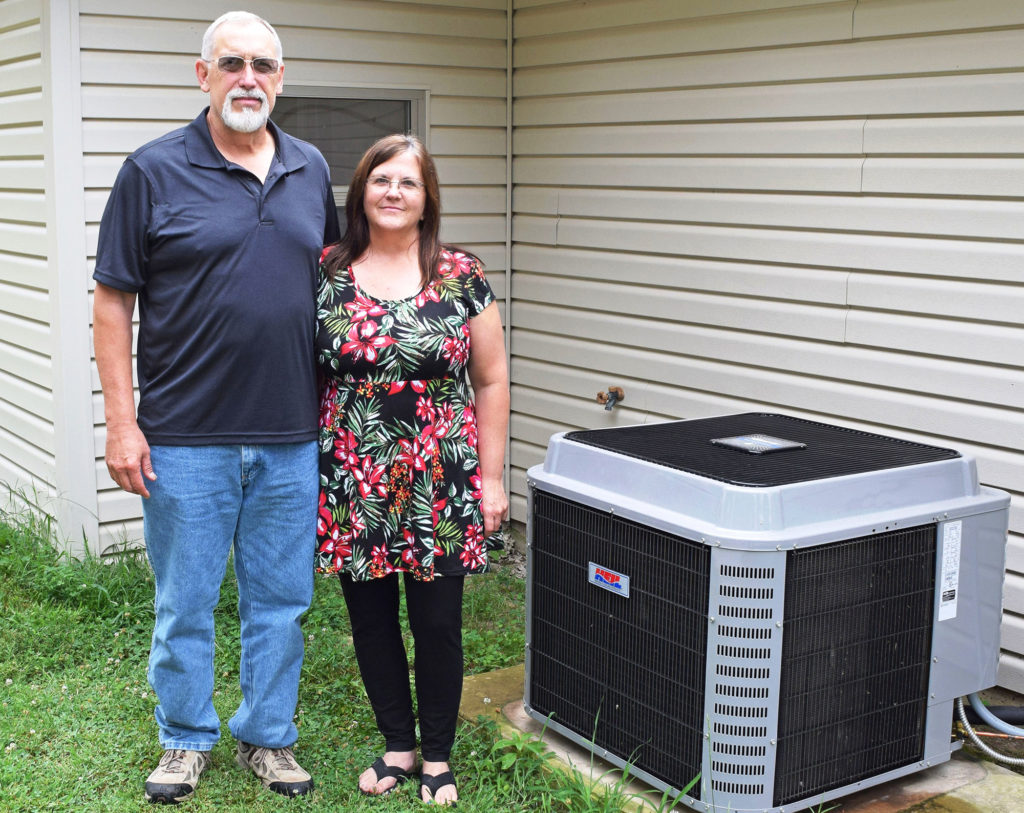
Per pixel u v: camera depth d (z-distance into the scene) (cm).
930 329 404
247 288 302
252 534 326
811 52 431
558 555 356
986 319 388
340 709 390
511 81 580
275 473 316
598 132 528
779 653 301
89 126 488
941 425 405
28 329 539
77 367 500
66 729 370
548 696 367
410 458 312
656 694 325
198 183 300
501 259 587
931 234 400
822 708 313
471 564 321
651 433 370
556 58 549
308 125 539
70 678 407
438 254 319
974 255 388
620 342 527
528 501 365
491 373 328
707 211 477
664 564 317
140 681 406
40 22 483
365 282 316
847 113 421
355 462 313
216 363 305
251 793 333
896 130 406
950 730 343
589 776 345
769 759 305
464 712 389
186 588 318
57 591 480
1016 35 371
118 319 304
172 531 315
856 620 314
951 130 390
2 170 540
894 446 353
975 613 340
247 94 298
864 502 314
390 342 306
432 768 331
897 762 333
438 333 308
